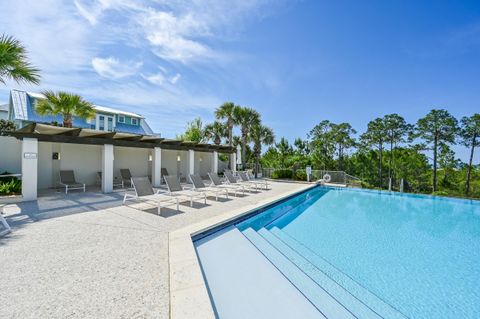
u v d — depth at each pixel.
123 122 21.25
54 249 3.94
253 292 3.24
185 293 2.65
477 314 3.29
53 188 10.84
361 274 4.33
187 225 5.45
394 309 3.35
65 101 11.45
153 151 12.52
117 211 6.77
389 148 29.88
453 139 24.94
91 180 12.31
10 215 6.21
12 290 2.72
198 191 9.02
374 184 30.45
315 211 9.81
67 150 11.42
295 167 22.00
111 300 2.56
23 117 15.20
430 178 27.52
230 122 21.89
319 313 2.86
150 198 7.00
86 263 3.43
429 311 3.33
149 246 4.11
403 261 4.94
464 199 12.42
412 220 8.66
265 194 10.77
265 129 23.27
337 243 5.93
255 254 4.48
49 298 2.58
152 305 2.48
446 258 5.14
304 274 4.16
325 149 33.72
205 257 4.31
